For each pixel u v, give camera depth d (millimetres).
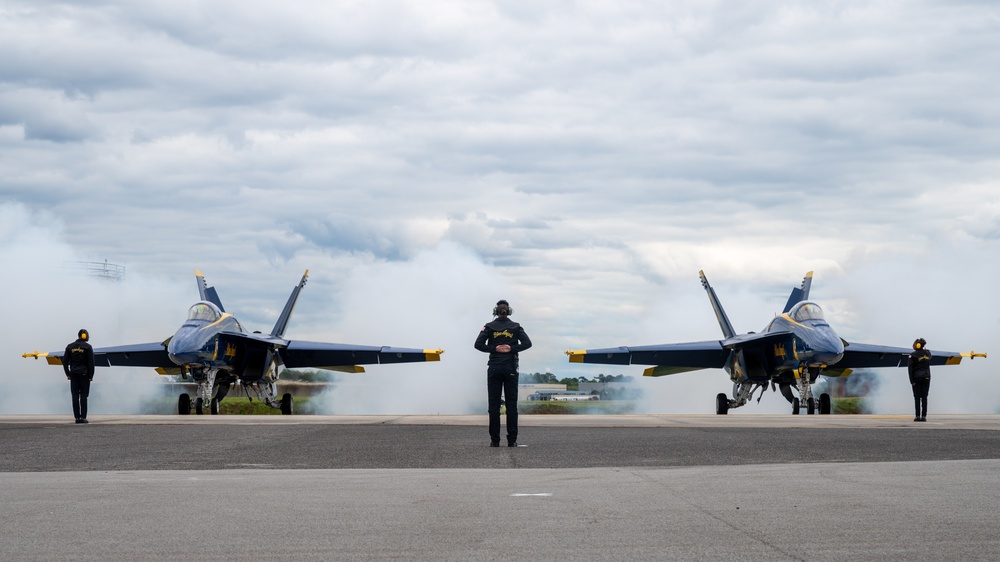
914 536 6234
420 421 22719
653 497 8148
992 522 6777
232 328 36031
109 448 14102
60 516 7160
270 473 10438
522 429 18891
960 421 23391
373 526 6699
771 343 37438
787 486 8891
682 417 26562
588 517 7059
